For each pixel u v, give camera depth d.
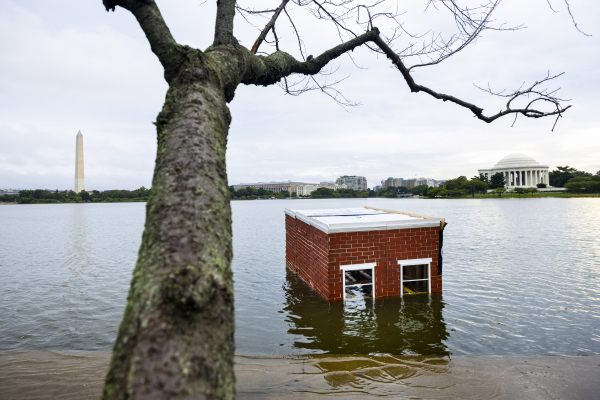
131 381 0.97
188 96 1.72
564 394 5.22
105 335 8.62
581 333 8.12
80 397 5.28
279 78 3.27
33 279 14.98
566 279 13.41
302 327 8.56
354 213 14.10
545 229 32.00
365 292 11.25
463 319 9.04
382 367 6.25
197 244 1.27
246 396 5.21
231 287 1.33
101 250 23.70
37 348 7.84
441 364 6.37
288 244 16.50
